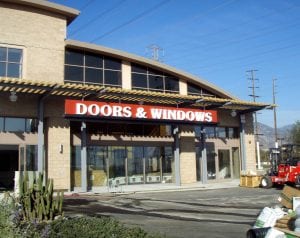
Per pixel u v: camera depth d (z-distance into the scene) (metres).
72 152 25.94
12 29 24.53
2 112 23.30
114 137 27.77
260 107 31.97
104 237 6.33
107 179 27.22
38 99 24.27
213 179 32.16
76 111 23.73
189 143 30.92
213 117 29.05
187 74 31.25
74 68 27.09
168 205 18.20
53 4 25.50
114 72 28.67
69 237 6.47
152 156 29.38
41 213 11.45
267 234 8.05
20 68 24.61
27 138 24.05
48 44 25.56
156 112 26.45
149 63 29.61
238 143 34.06
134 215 14.97
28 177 11.89
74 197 22.19
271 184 27.67
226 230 11.59
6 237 6.42
